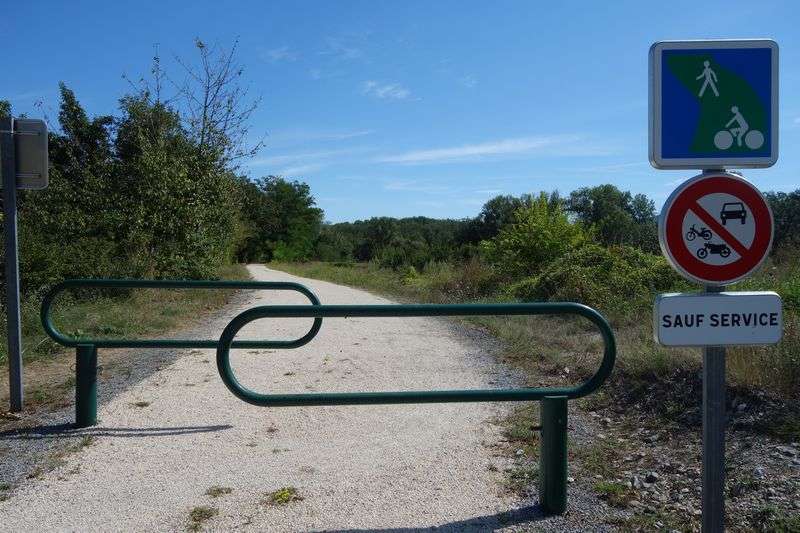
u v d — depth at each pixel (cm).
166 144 1894
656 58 298
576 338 910
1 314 988
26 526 361
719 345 296
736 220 295
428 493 409
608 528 358
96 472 442
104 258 1406
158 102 1955
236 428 543
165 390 663
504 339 968
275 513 380
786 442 454
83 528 360
